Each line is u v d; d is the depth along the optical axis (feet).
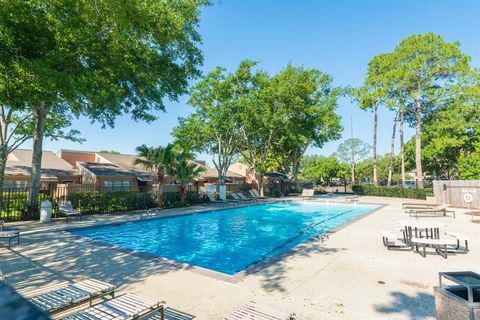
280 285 17.17
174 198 69.72
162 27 41.98
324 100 117.08
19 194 49.44
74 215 50.08
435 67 94.68
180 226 49.03
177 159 68.03
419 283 17.42
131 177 106.01
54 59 28.25
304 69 114.83
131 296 12.18
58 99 40.01
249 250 33.14
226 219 57.36
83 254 24.64
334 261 22.22
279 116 100.78
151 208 63.62
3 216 45.93
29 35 26.00
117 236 40.34
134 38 37.88
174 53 49.39
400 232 34.63
